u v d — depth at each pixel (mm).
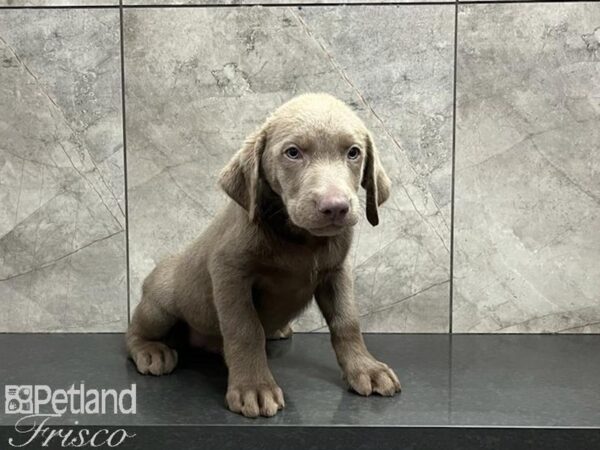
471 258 770
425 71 741
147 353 667
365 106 747
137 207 767
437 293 776
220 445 538
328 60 742
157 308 673
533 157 752
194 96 749
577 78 739
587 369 671
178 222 768
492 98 744
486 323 780
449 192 759
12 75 745
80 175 762
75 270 778
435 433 533
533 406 578
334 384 631
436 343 752
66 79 746
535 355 713
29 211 767
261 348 585
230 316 582
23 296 783
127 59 742
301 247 584
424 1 730
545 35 734
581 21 730
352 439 534
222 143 756
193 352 728
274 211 577
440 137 750
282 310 633
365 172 583
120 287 780
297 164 538
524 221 762
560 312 776
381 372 610
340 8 734
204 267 627
